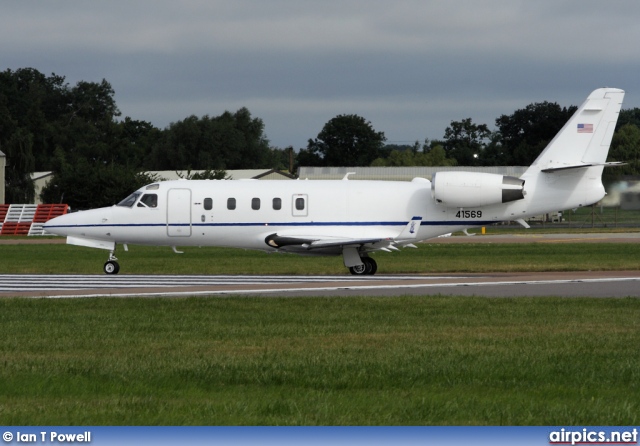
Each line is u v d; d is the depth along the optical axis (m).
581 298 78.75
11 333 60.47
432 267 122.44
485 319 65.94
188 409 39.25
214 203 113.19
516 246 174.88
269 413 38.56
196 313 69.56
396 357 50.75
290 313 69.31
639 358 50.28
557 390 42.75
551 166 112.81
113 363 49.41
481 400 40.75
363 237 111.25
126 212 114.06
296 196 112.50
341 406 39.62
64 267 124.69
